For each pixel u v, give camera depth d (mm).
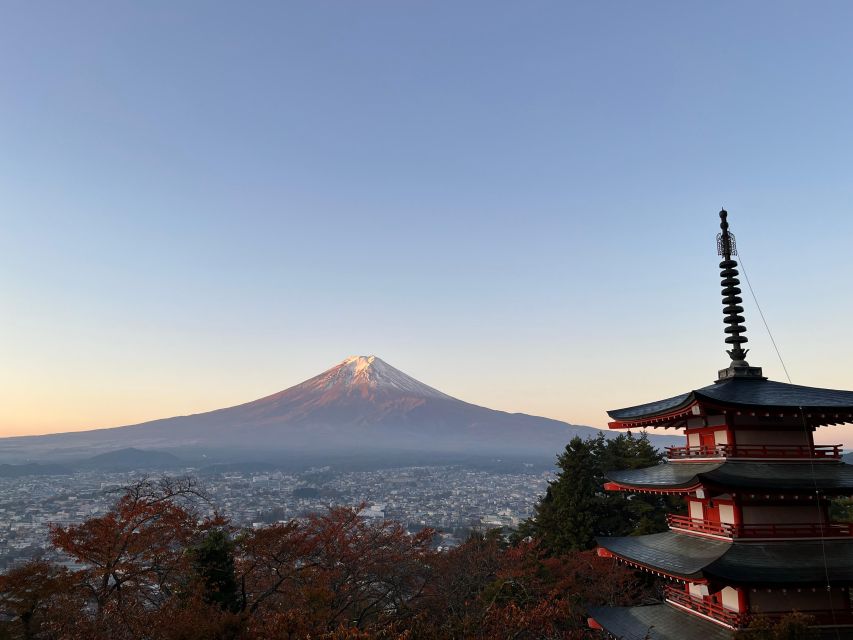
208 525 36688
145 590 34156
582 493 56031
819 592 22500
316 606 32406
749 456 23688
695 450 25875
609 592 43188
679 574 22172
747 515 23109
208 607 28094
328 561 39625
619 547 28453
